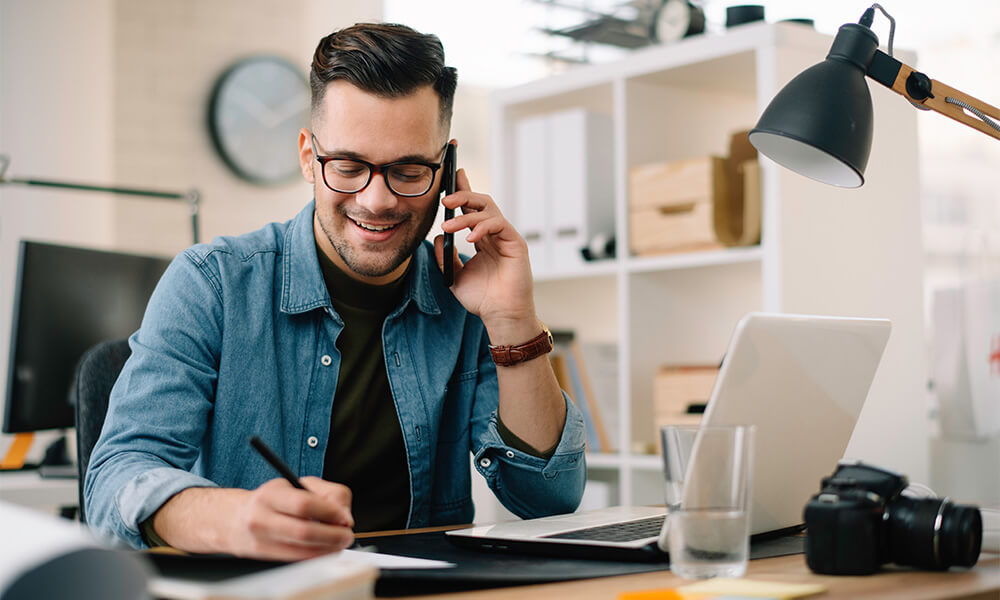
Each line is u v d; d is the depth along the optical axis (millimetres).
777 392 1016
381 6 4551
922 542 950
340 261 1498
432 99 1377
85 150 4062
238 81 4336
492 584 895
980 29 3160
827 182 1215
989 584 909
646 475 2543
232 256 1477
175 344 1382
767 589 833
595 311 2955
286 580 680
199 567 913
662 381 2504
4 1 3947
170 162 4219
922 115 3238
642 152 2615
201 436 1360
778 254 2207
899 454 2338
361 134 1344
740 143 2406
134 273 2596
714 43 2359
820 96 1157
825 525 949
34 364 2293
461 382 1607
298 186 4469
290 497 892
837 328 1070
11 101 3949
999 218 3174
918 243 2424
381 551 1075
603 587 882
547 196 2777
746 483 901
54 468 2350
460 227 1440
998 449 2223
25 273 2281
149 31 4195
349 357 1513
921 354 2412
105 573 581
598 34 3355
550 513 1468
